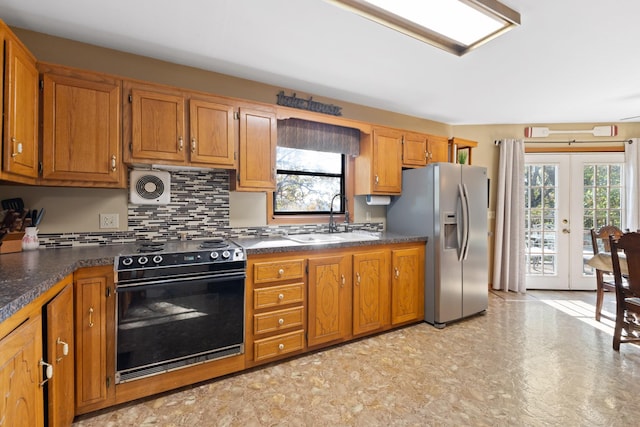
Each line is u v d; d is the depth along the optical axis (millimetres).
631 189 4027
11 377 936
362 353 2389
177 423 1616
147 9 1767
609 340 2623
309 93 3061
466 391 1897
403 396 1850
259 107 2469
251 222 2787
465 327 2908
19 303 932
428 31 1924
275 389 1919
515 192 4164
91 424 1593
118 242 2250
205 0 1688
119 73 2244
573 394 1862
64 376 1477
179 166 2188
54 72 1773
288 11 1788
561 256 4238
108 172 1920
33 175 1681
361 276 2582
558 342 2584
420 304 2977
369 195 3250
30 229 1938
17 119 1494
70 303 1536
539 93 3078
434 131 4070
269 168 2514
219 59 2377
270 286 2174
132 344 1735
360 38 2076
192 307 1896
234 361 2051
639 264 2207
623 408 1728
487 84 2848
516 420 1637
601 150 4141
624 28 1935
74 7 1744
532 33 2002
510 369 2150
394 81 2785
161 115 2068
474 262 3115
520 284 4121
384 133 3180
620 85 2863
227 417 1665
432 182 2959
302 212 3156
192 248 2016
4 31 1382
